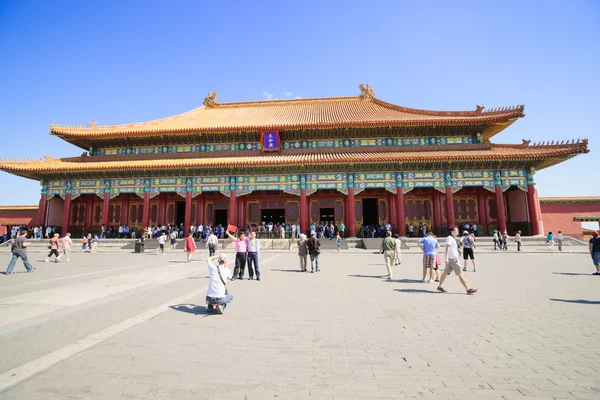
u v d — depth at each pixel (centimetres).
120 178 4116
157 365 555
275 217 4628
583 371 525
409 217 4256
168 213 4425
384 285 1347
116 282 1343
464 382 490
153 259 2548
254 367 546
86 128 4378
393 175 3875
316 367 546
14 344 609
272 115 4888
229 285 1367
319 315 874
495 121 3888
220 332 733
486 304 991
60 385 482
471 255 1816
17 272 1752
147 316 866
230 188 4003
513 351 614
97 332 733
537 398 440
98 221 4459
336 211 4384
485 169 3772
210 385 482
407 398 443
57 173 4047
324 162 3662
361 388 472
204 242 3781
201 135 4306
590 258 2503
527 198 3722
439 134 4166
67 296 1038
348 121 4075
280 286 1339
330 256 2866
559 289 1230
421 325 780
